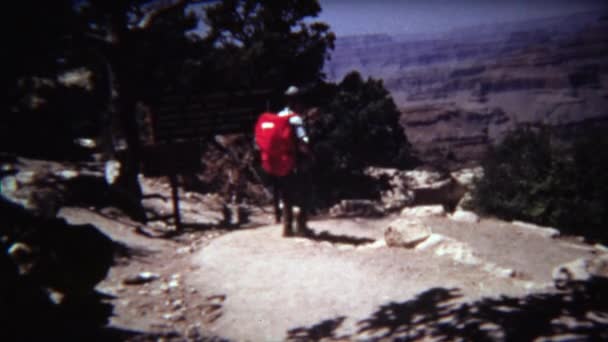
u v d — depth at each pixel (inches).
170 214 409.7
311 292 185.9
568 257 252.1
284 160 256.4
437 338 133.1
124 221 323.3
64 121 475.2
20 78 140.4
